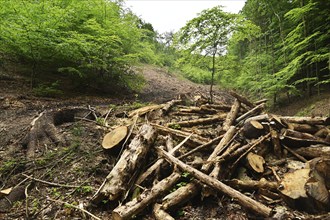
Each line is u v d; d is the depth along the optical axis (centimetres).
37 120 478
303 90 988
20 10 575
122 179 309
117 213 255
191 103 853
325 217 244
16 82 716
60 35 663
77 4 700
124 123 548
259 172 352
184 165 330
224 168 356
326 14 793
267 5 1105
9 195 310
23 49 630
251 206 268
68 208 286
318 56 710
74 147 417
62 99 709
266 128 450
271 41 1172
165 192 303
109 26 798
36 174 356
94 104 726
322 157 349
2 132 455
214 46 740
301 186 288
